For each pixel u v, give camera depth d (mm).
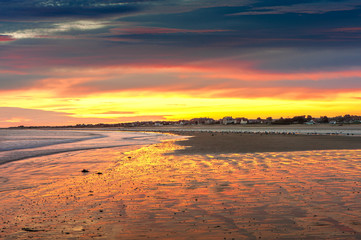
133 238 6672
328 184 11844
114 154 27797
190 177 14148
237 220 7711
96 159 23625
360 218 7637
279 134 71000
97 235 6895
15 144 47688
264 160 20234
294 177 13539
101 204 9625
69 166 19625
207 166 17875
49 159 24062
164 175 14898
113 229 7262
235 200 9703
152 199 10102
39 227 7535
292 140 42844
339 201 9266
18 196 11109
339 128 107812
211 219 7852
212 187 11805
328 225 7172
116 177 14727
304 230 6875
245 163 18875
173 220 7844
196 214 8312
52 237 6844
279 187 11500
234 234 6762
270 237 6523
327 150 26500
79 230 7250
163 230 7121
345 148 28266
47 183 13695
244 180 13094
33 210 9125
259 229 7020
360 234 6570
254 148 30000
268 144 35250
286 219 7680
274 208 8680
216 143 39375
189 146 35344
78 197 10688
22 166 19969
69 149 35031
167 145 38656
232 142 40719
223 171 15773
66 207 9375
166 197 10336
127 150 32500
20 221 8062
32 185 13273
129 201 9906
